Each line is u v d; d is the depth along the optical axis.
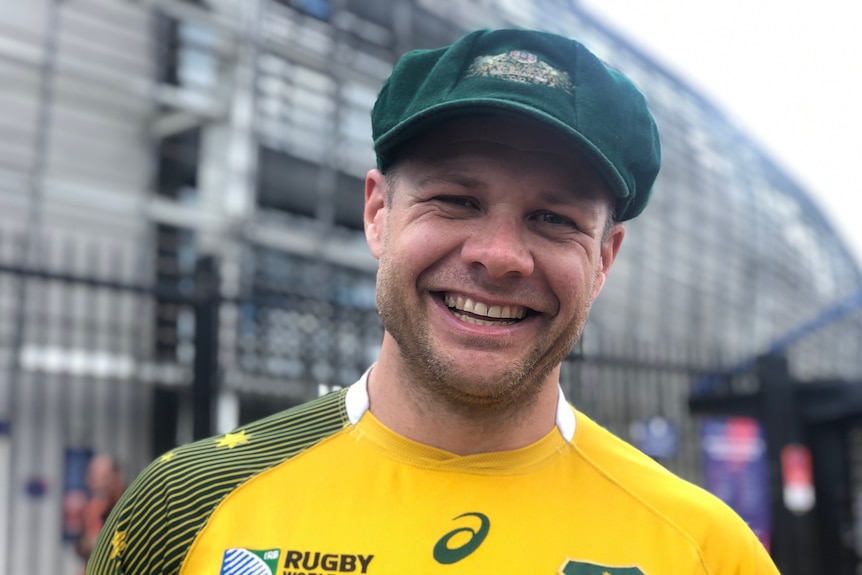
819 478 6.88
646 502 1.44
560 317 1.41
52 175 5.86
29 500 5.17
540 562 1.35
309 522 1.37
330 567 1.32
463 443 1.44
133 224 6.18
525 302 1.38
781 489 6.03
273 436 1.52
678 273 10.62
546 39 1.42
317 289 6.62
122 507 1.47
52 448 5.28
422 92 1.41
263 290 4.82
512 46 1.42
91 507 4.86
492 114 1.34
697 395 6.77
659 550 1.38
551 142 1.36
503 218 1.37
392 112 1.47
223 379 5.52
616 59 10.48
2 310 5.19
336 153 7.50
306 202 7.27
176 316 5.63
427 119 1.36
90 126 6.14
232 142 6.72
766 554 1.48
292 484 1.42
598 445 1.54
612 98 1.41
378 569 1.32
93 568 1.48
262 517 1.38
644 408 6.51
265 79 7.07
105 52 6.24
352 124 7.75
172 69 6.64
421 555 1.34
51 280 3.89
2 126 5.67
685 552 1.39
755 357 6.44
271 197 7.04
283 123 7.18
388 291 1.44
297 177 7.24
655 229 10.41
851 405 6.39
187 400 5.43
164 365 5.57
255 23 6.99
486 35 1.43
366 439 1.47
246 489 1.42
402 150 1.44
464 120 1.37
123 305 5.59
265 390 5.63
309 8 7.47
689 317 10.59
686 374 6.46
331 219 7.35
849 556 6.73
